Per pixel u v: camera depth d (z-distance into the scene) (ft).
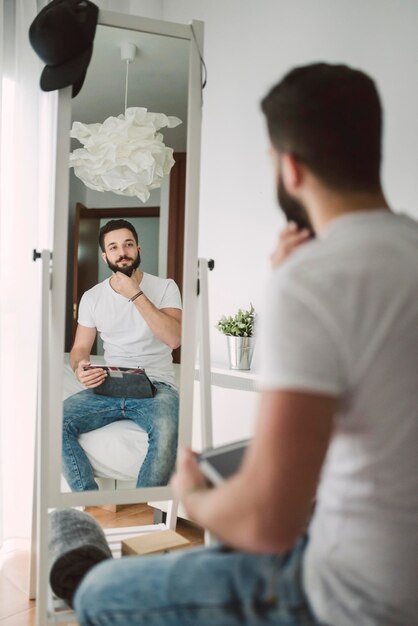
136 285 5.97
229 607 2.47
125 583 2.75
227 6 9.02
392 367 2.14
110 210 5.88
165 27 5.21
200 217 9.32
